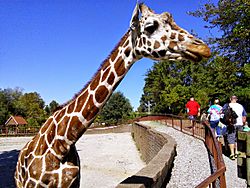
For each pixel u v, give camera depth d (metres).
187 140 15.30
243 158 3.77
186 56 3.73
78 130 4.25
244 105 24.19
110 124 52.81
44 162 4.23
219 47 23.48
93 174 15.99
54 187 4.23
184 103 45.84
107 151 25.25
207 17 23.28
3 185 13.98
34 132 46.62
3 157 22.86
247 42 22.81
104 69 4.21
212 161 9.17
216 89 28.78
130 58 4.11
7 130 46.12
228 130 10.76
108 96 4.23
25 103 79.38
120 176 15.63
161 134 15.16
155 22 3.77
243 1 20.91
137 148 27.06
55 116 4.45
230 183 7.85
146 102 76.44
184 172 9.48
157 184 6.03
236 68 23.11
